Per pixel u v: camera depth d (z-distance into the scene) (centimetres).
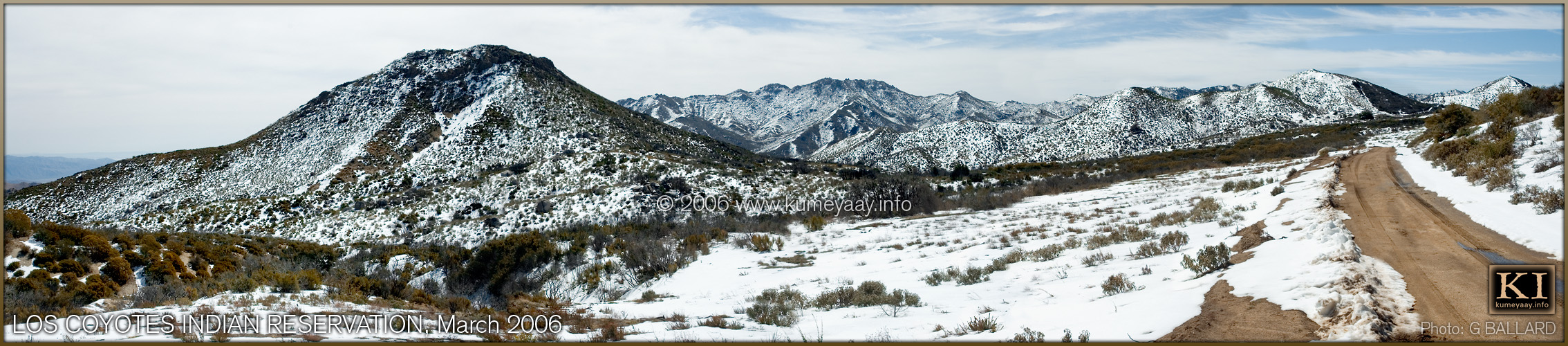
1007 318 1032
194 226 5753
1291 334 715
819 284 1702
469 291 2575
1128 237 1778
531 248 2677
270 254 2980
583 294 2245
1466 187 2000
